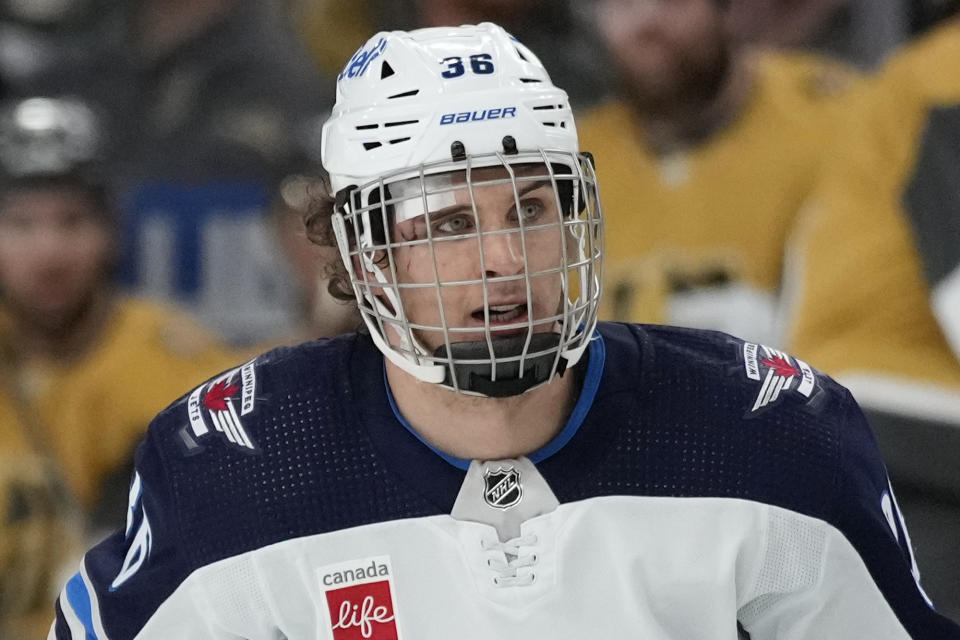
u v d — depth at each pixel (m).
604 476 5.69
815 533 5.70
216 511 5.85
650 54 11.62
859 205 10.46
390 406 5.80
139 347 12.23
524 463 5.70
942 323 9.88
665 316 11.61
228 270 13.61
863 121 10.62
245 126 14.09
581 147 12.14
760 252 11.62
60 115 12.21
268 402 5.95
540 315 5.44
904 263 10.20
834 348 10.34
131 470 12.07
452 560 5.71
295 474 5.80
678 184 11.77
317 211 6.32
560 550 5.68
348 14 14.39
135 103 14.32
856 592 5.80
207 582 5.87
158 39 14.46
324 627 5.83
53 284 11.86
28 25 14.70
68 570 11.48
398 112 5.45
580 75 13.16
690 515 5.69
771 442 5.73
